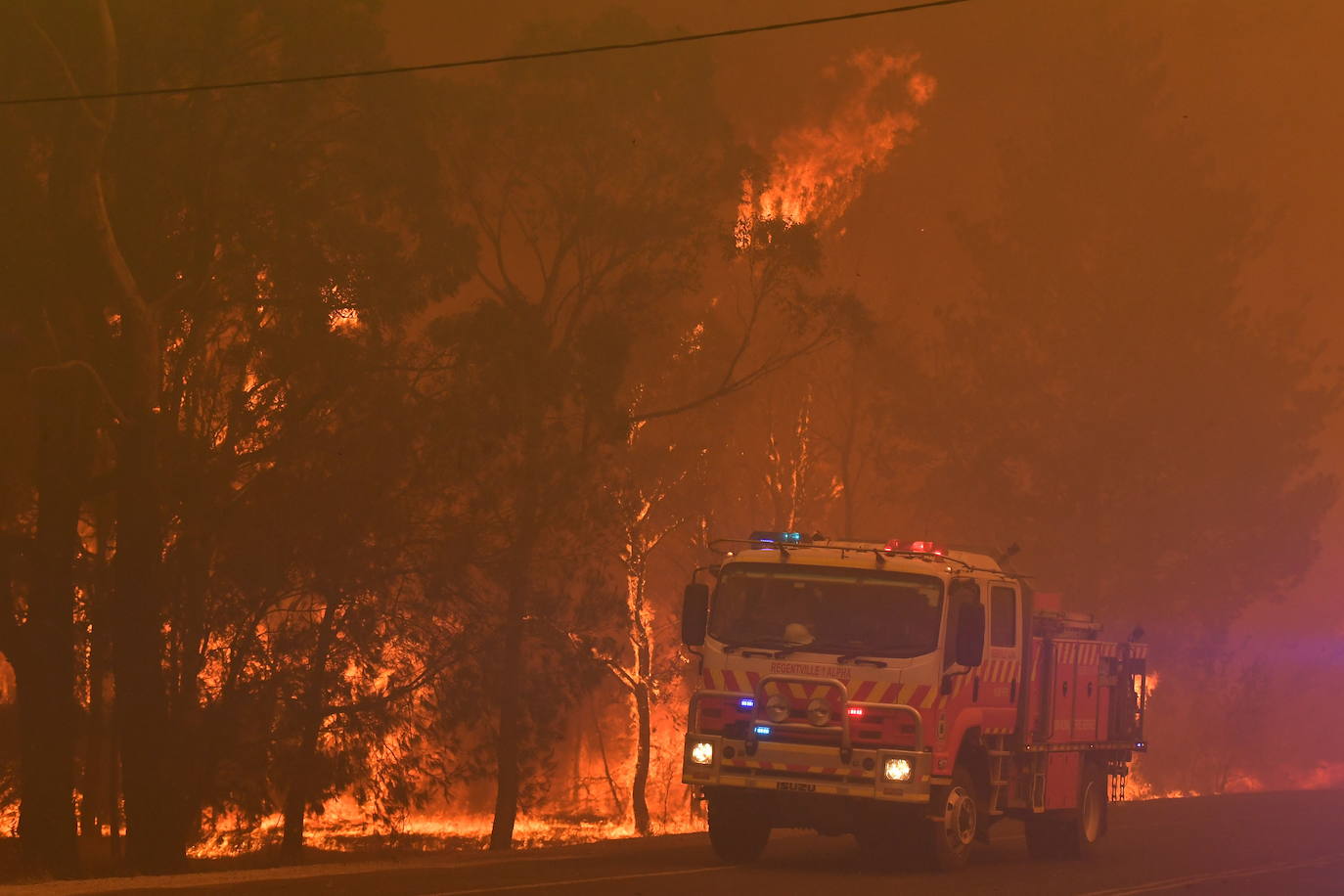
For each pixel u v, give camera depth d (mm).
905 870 17797
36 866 27250
